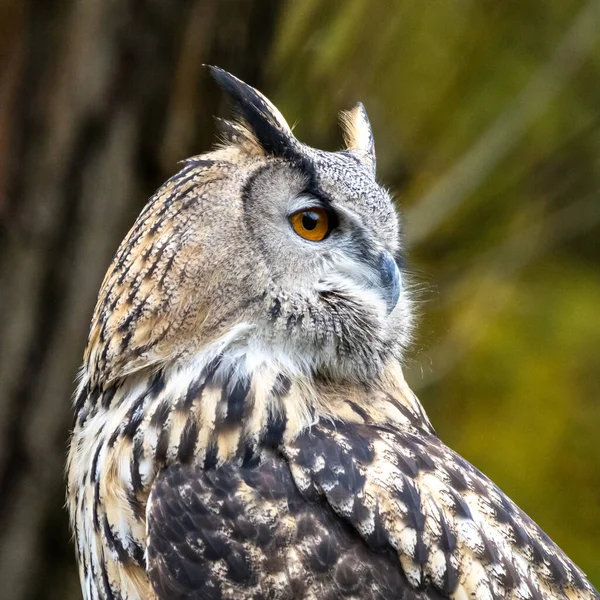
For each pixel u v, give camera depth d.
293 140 8.10
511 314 14.40
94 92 10.37
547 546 7.42
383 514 7.04
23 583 10.70
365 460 7.25
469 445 13.88
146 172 10.55
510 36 13.30
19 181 10.48
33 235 10.48
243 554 6.95
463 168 13.05
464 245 13.92
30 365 10.58
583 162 13.96
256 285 7.68
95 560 7.64
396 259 8.95
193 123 10.48
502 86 13.24
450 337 13.62
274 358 7.76
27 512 10.66
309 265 7.94
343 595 6.87
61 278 10.56
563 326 14.36
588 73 13.76
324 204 8.14
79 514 7.83
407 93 12.95
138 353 7.57
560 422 13.95
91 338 7.88
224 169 7.77
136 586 7.36
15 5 10.38
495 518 7.29
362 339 8.03
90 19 10.34
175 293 7.52
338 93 12.09
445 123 13.22
